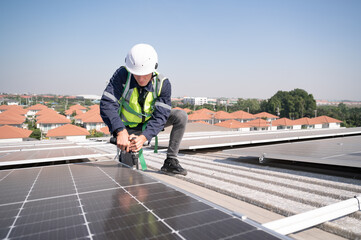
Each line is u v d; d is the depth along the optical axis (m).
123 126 2.49
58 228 1.18
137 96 2.71
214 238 1.04
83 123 66.88
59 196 1.75
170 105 2.79
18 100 188.62
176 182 2.89
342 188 2.29
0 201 1.65
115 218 1.30
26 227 1.20
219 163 3.93
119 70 2.65
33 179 2.35
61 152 4.31
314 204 1.94
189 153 5.48
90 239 1.05
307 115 93.94
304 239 1.54
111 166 3.07
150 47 2.50
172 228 1.15
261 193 2.29
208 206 1.47
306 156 2.75
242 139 5.43
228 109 130.88
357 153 3.05
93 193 1.80
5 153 4.75
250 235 1.06
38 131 51.66
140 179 2.25
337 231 1.59
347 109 138.75
